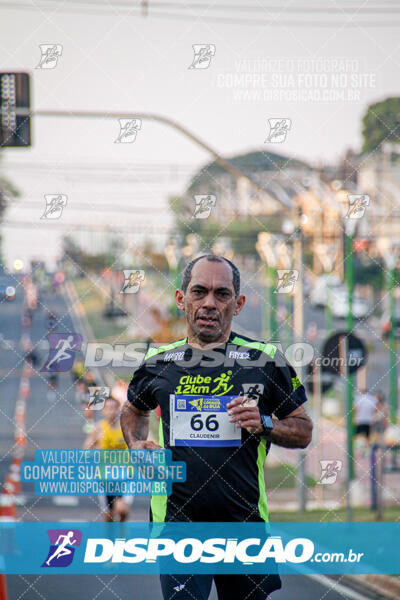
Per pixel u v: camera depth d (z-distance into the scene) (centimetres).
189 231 3569
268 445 594
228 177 2917
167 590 580
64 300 6606
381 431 1912
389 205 3625
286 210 1950
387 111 3481
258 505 582
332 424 2855
